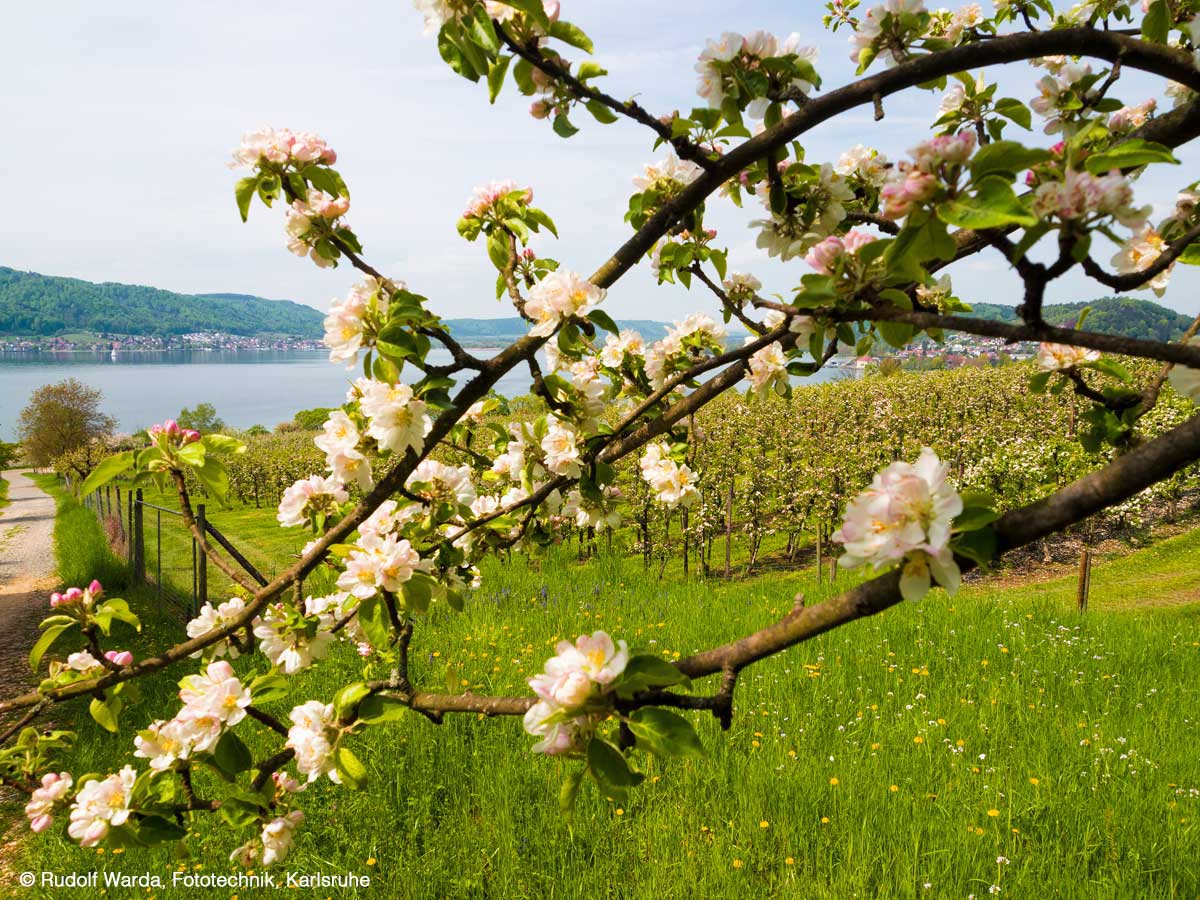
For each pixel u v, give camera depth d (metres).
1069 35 1.09
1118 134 1.51
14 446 58.59
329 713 1.56
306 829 3.99
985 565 0.80
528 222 1.85
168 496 26.53
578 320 1.48
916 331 1.08
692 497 2.61
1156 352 0.80
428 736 4.70
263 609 1.63
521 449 2.15
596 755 0.98
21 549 18.12
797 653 5.91
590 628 7.22
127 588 11.45
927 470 0.83
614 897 3.40
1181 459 0.72
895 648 6.19
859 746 4.45
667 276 2.04
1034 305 0.85
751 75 1.32
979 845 3.42
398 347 1.43
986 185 0.82
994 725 4.62
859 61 1.47
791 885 3.30
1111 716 4.82
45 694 1.64
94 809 1.55
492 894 3.50
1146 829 3.51
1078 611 8.00
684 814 3.91
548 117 1.38
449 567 2.18
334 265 1.55
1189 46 1.51
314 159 1.54
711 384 1.96
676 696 0.99
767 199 1.58
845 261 1.04
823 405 20.48
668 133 1.29
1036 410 15.85
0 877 4.01
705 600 8.40
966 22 1.87
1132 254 1.27
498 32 1.21
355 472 1.72
